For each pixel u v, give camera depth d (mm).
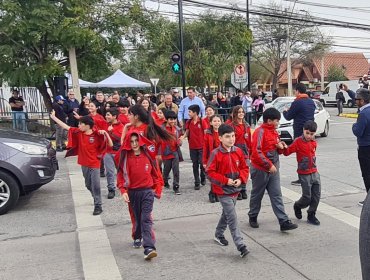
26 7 14859
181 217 6344
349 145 13500
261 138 5449
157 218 6328
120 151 4773
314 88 56844
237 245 4723
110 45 16828
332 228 5629
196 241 5293
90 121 6434
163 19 18484
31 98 20000
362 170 6258
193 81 26578
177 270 4441
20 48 16047
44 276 4434
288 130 13680
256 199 5648
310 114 7871
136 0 17000
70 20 15039
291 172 9438
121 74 28406
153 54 26500
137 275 4355
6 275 4496
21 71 15781
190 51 26031
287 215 5848
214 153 4820
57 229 5965
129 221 6234
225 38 25969
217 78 27016
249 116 19156
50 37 15289
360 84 35188
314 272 4289
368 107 6059
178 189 7918
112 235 5637
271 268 4418
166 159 8000
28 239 5594
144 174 4801
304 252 4824
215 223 6012
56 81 15586
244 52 26844
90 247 5215
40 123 15609
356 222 5844
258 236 5410
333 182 8305
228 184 4781
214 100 18578
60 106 13070
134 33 17453
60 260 4844
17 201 7145
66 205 7219
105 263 4695
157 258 4785
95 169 6547
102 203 7262
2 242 5512
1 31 14734
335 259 4598
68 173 10023
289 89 36531
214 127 6645
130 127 5949
